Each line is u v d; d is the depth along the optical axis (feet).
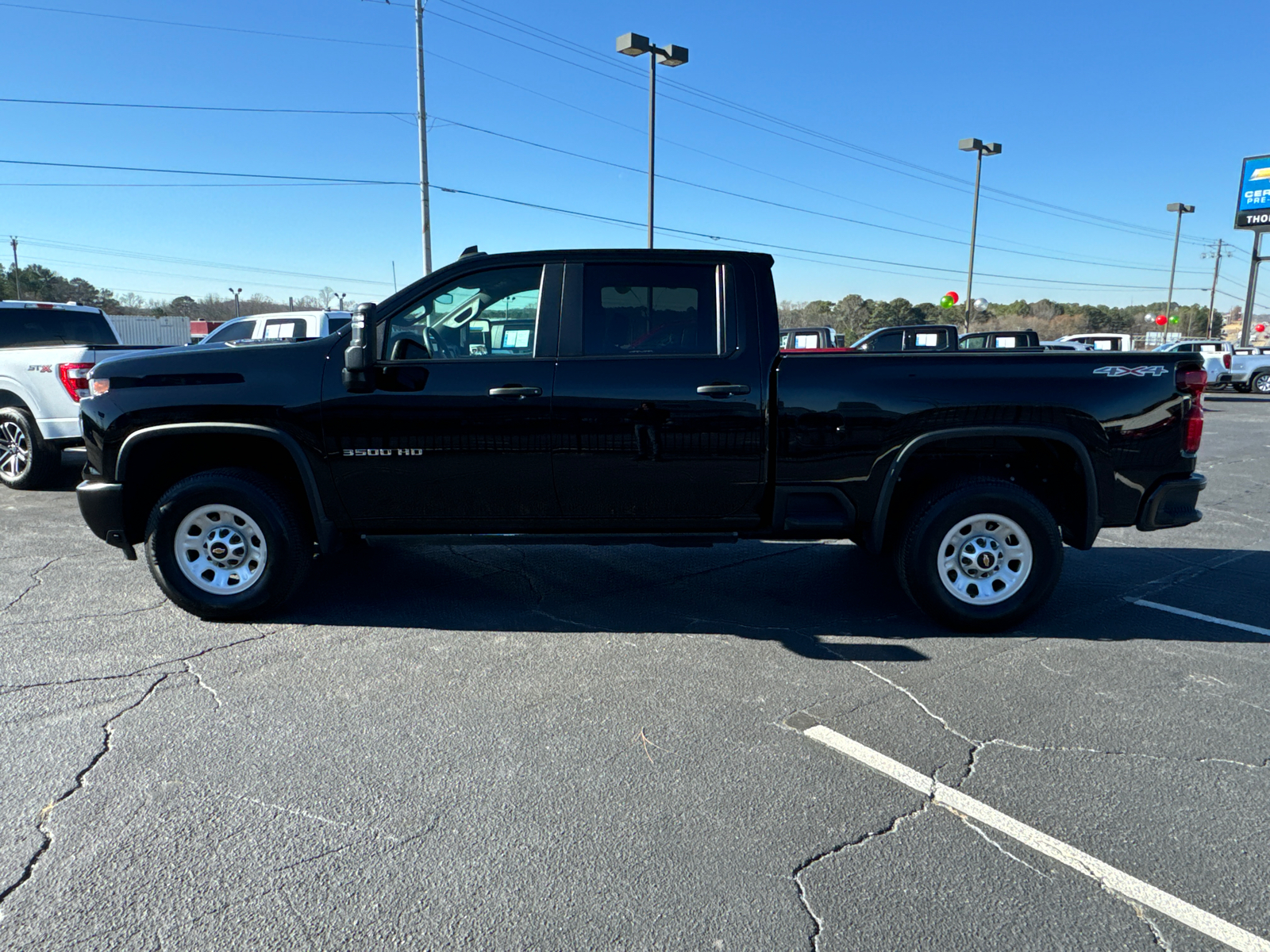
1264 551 20.63
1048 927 7.16
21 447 27.22
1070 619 15.26
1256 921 7.27
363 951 6.84
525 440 13.80
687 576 17.99
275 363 13.98
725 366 13.75
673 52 66.74
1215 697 11.82
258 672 12.54
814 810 8.94
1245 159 109.19
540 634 14.30
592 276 14.01
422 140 72.59
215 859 8.00
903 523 14.38
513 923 7.18
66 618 14.84
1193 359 13.82
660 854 8.15
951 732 10.74
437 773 9.65
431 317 14.10
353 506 14.23
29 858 7.99
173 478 15.35
